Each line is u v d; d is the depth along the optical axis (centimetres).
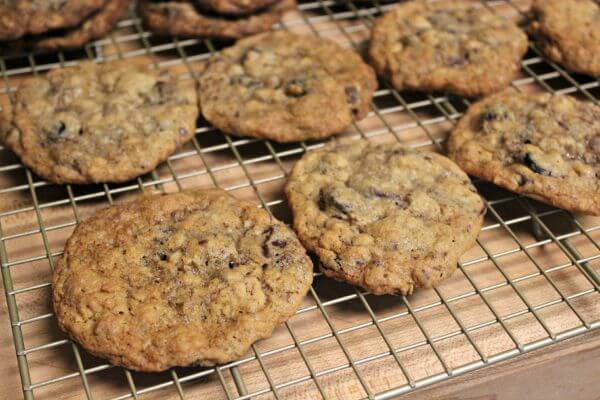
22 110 52
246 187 51
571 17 57
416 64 54
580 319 44
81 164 49
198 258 45
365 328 45
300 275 45
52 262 46
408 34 56
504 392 45
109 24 58
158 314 43
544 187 48
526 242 49
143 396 43
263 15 58
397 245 46
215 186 49
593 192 48
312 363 44
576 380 46
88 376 44
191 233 46
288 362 44
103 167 49
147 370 42
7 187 51
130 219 47
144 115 51
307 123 51
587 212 48
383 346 45
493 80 54
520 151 49
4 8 55
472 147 50
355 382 43
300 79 53
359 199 47
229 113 52
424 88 54
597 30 56
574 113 51
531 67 58
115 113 51
